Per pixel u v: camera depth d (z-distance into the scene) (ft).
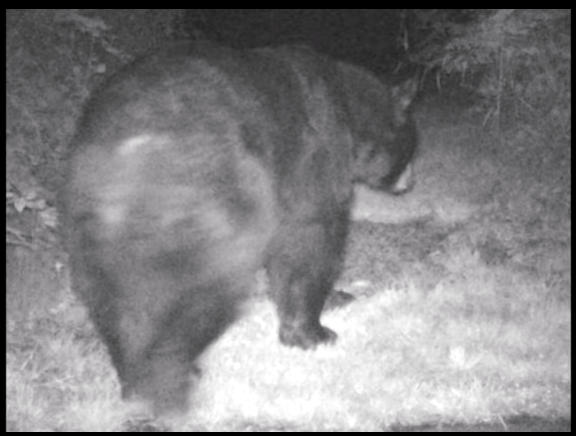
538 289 24.71
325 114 22.53
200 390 20.79
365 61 33.37
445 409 20.86
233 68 21.11
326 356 22.21
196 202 20.31
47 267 23.56
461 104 31.65
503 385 21.62
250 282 20.90
